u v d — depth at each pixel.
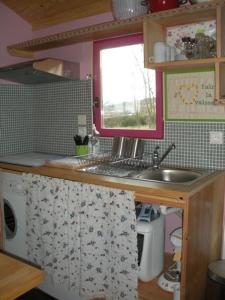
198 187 1.61
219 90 1.68
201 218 1.69
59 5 2.55
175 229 2.08
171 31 2.12
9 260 0.97
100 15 2.49
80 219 1.89
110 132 2.53
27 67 2.28
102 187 1.78
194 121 2.10
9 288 0.83
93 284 1.89
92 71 2.58
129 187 1.67
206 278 1.84
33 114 3.07
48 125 2.96
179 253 1.79
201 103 2.06
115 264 1.78
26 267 0.93
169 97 2.19
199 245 1.70
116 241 1.75
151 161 2.31
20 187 2.28
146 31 1.89
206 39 1.88
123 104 2.47
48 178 2.05
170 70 2.15
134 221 1.67
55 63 2.41
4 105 2.84
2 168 2.41
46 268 2.14
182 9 1.75
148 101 2.33
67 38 2.39
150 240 1.87
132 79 2.40
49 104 2.93
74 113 2.74
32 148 3.09
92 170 2.06
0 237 2.52
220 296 1.63
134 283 1.73
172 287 1.84
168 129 2.22
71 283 2.00
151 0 1.89
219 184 1.93
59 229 2.01
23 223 2.30
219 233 2.01
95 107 2.59
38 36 2.93
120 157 2.35
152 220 1.93
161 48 1.91
